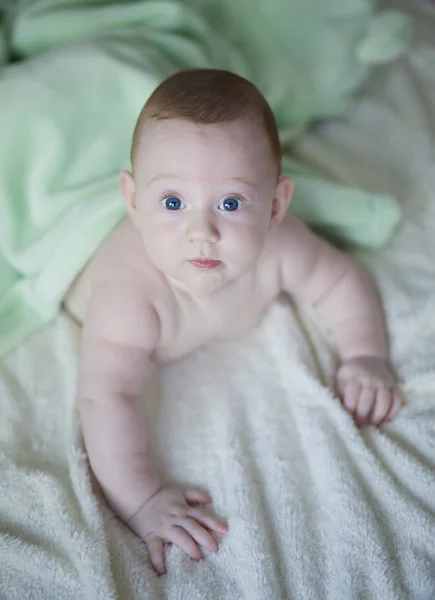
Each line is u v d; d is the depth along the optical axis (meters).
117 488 0.88
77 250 1.00
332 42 1.37
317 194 1.10
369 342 1.03
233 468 0.92
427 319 1.06
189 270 0.84
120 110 1.07
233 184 0.80
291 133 1.28
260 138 0.82
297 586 0.84
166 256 0.84
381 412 0.97
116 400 0.89
